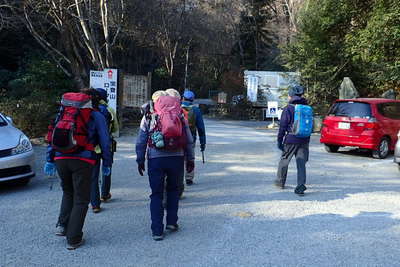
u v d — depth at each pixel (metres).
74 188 4.70
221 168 9.43
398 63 16.48
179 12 34.06
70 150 4.56
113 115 6.11
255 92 28.36
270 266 4.19
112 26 19.00
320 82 21.12
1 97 16.22
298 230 5.28
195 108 7.30
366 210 6.20
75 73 17.02
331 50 20.72
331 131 11.95
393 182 8.25
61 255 4.45
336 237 5.04
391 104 11.88
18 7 16.95
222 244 4.79
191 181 7.78
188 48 37.75
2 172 6.94
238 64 44.53
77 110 4.68
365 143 11.23
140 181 7.97
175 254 4.49
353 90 19.11
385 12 15.32
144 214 5.94
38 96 14.59
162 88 35.41
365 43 16.16
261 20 43.91
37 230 5.23
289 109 7.01
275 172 9.02
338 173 9.09
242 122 25.12
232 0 42.22
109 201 6.61
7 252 4.52
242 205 6.42
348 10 18.14
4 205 6.31
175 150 5.00
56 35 21.33
